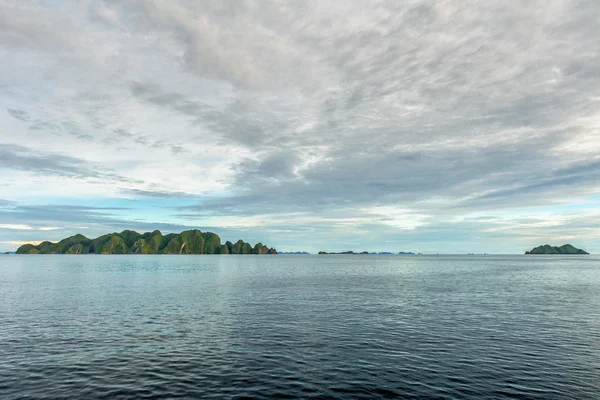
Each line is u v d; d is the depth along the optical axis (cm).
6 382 2044
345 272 12556
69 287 6975
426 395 1886
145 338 3003
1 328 3359
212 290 6531
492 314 4141
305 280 8869
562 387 1995
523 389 1966
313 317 3922
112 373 2194
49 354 2556
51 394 1891
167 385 2016
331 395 1884
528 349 2714
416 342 2906
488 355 2566
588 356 2547
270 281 8538
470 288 7031
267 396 1873
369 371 2234
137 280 8681
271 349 2697
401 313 4188
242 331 3262
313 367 2308
